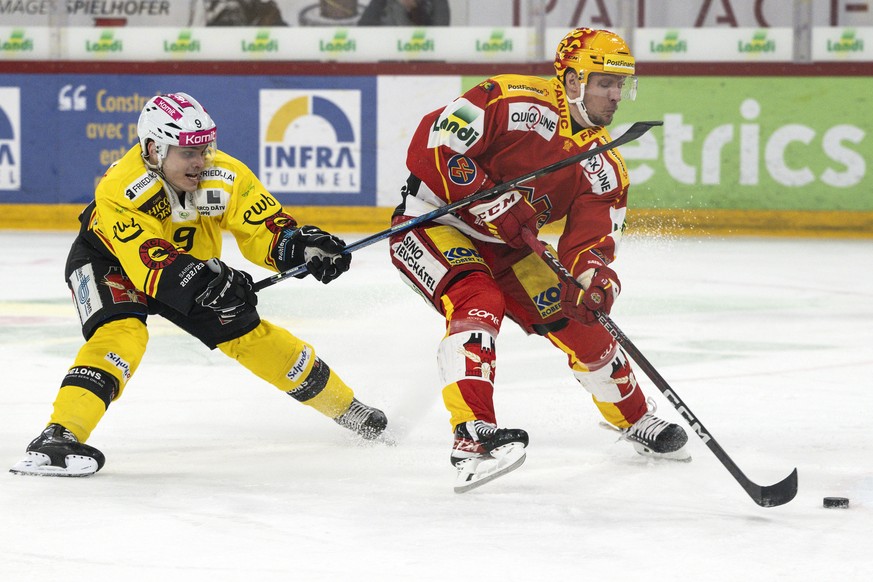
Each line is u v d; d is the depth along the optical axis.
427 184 10.48
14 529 8.32
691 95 34.09
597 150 10.04
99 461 10.06
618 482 9.95
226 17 35.03
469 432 9.59
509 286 10.85
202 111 10.31
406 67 34.47
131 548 7.89
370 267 26.91
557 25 34.69
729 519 8.69
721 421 12.37
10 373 14.79
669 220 34.34
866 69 33.59
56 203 35.28
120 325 10.56
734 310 20.64
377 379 14.74
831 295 22.66
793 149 33.97
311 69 34.59
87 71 35.03
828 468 10.36
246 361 11.30
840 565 7.55
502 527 8.45
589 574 7.35
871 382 14.48
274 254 10.74
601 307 9.95
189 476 10.14
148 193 10.31
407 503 9.16
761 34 33.97
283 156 34.84
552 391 14.12
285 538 8.14
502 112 10.20
